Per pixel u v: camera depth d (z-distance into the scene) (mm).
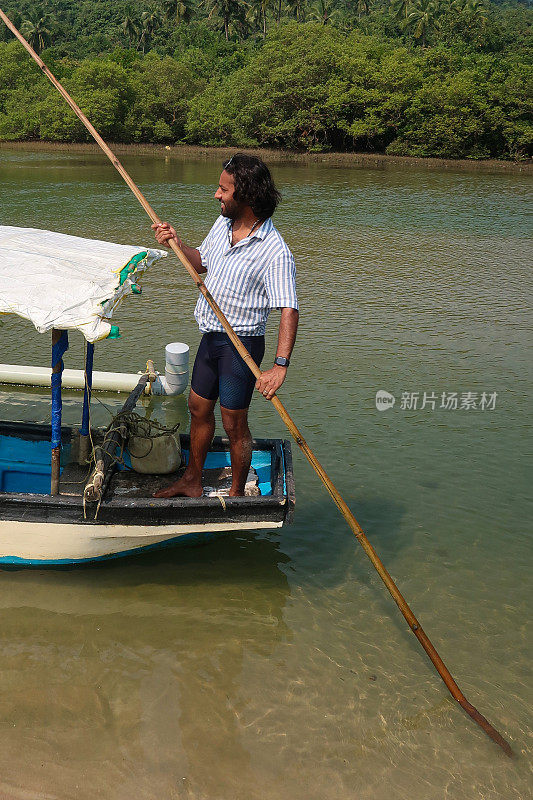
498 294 13688
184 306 12219
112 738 4070
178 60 68000
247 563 5707
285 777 3891
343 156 46500
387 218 22547
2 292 4594
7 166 35156
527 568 5742
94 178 31047
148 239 18000
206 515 4941
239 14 89250
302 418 8117
